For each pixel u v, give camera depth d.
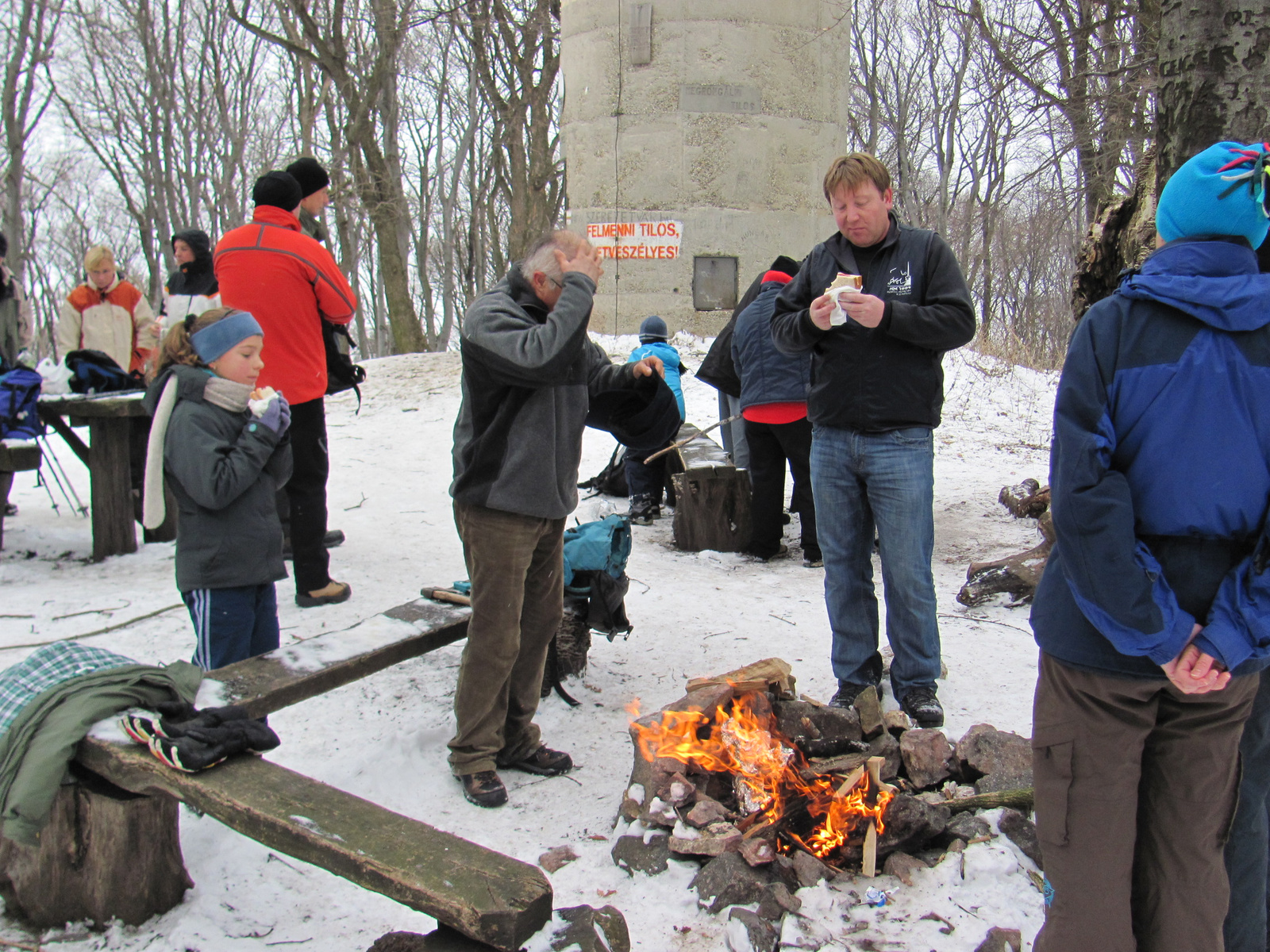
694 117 13.12
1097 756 1.99
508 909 1.83
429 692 4.07
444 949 1.96
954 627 4.79
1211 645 1.82
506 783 3.38
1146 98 8.23
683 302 13.36
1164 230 2.06
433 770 3.44
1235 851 2.22
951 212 32.09
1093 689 1.98
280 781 2.34
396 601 5.19
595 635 4.74
